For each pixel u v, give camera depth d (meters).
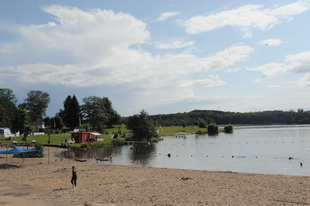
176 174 38.22
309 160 55.34
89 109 155.12
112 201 23.27
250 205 22.20
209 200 23.80
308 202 23.06
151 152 75.50
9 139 94.56
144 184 31.00
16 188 24.20
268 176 36.09
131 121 114.75
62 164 50.34
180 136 139.38
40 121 152.88
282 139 110.81
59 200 20.17
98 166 47.59
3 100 149.25
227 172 39.94
